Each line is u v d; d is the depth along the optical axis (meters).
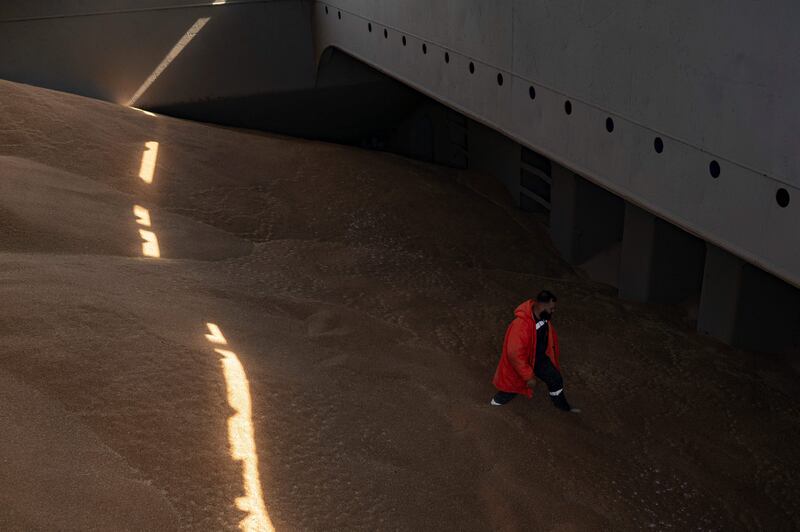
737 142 7.11
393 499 6.43
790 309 10.86
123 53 18.42
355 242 13.05
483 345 9.72
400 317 10.16
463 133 19.14
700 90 7.45
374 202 14.55
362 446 6.99
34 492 5.32
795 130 6.45
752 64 6.76
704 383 9.70
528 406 8.42
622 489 7.47
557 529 6.65
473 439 7.56
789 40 6.34
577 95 9.51
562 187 14.36
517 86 10.85
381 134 22.59
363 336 9.23
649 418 8.80
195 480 5.92
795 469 8.30
